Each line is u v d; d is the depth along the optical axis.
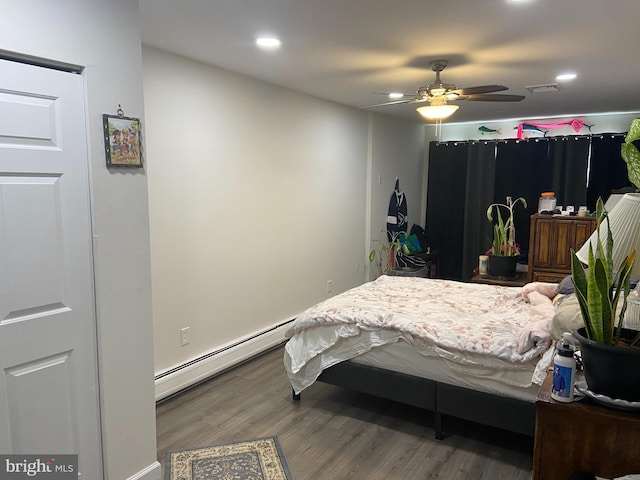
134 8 2.02
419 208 7.07
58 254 1.83
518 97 3.16
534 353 2.24
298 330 2.94
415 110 5.39
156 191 2.99
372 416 2.88
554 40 2.67
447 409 2.54
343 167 5.10
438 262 6.82
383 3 2.14
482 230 6.46
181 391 3.21
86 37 1.84
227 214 3.57
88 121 1.87
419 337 2.55
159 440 2.60
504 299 3.23
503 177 6.27
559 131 5.94
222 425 2.77
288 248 4.32
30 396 1.79
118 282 2.03
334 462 2.40
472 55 3.00
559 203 5.90
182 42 2.77
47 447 1.85
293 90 4.18
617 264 1.45
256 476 2.27
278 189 4.11
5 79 1.64
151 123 2.93
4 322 1.70
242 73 3.54
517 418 2.34
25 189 1.72
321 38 2.67
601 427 1.34
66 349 1.88
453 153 6.59
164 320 3.12
